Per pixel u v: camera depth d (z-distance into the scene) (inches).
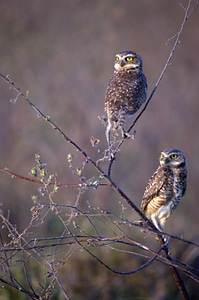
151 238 525.3
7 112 718.5
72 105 711.1
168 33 797.2
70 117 700.0
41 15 816.9
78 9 811.4
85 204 589.9
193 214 596.1
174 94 734.5
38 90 744.3
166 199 402.3
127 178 644.7
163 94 736.3
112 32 794.2
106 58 776.3
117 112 410.9
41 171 294.5
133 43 788.0
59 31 809.5
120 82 438.3
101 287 516.4
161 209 404.8
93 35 800.3
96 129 680.4
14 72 772.6
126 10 807.7
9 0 816.9
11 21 812.6
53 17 817.5
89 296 511.8
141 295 515.2
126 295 515.2
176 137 685.3
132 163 653.9
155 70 772.6
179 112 706.8
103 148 658.8
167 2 805.9
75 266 519.8
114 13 804.6
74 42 798.5
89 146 661.9
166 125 690.8
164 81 754.2
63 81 748.0
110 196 599.8
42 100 728.3
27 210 600.7
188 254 524.4
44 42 798.5
